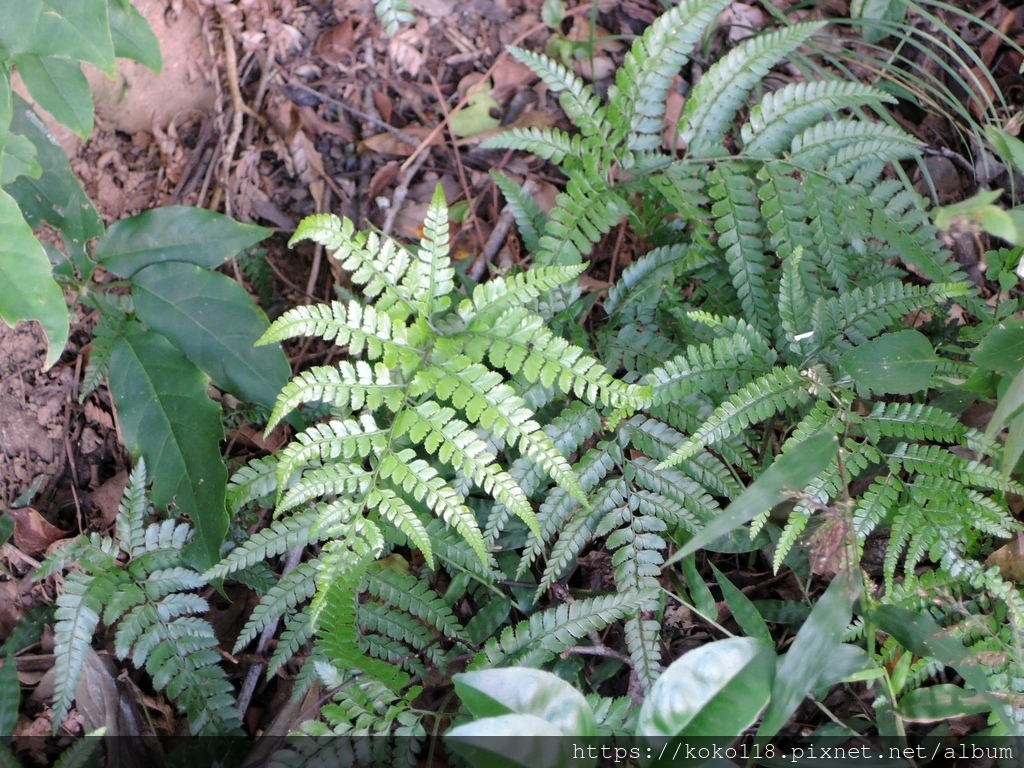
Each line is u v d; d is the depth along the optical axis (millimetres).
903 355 2148
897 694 2078
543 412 2623
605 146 2670
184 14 3404
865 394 2264
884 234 2518
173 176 3297
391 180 3338
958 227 1751
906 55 3484
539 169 3377
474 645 2367
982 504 2104
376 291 2207
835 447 1938
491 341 2158
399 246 2248
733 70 2592
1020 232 1620
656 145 2703
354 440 2068
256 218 3281
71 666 2191
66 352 2920
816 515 2465
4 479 2723
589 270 3156
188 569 2396
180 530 2430
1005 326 2070
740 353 2293
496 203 3291
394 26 3443
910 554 2129
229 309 2518
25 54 2117
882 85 3305
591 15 3275
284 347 3086
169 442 2424
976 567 2109
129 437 2432
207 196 3270
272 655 2443
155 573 2346
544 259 2525
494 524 2385
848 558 1964
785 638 2496
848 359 2174
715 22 3455
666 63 2588
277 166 3350
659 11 3525
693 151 2668
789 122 2600
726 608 2523
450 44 3521
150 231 2588
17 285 2010
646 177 2701
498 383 2090
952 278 2492
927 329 2840
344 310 2139
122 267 2570
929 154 3264
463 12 3539
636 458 2414
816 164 2572
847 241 2787
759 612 2404
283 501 2014
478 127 3420
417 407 2092
